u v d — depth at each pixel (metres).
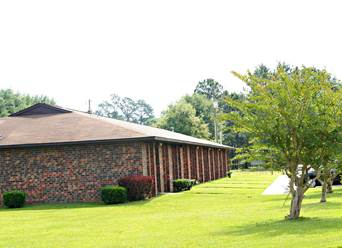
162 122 72.50
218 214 16.38
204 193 26.31
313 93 12.47
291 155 12.92
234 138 80.31
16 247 11.51
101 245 11.02
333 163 12.80
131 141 23.59
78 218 17.56
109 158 24.19
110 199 22.58
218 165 47.00
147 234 12.43
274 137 12.79
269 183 34.09
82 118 27.08
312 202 18.64
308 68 12.72
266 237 10.46
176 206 20.88
